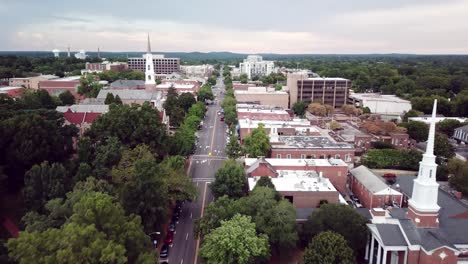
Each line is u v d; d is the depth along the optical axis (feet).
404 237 210.38
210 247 197.67
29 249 147.74
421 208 214.07
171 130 537.65
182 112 580.30
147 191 227.61
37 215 214.28
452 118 606.55
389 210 256.32
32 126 293.02
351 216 226.99
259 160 323.57
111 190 245.24
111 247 151.84
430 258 197.57
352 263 188.65
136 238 176.86
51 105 525.75
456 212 249.96
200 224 222.69
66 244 148.05
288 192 276.62
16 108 424.46
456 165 365.40
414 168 412.98
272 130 413.18
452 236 215.10
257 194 240.94
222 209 224.12
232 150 388.57
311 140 417.49
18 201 281.13
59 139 315.78
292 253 236.84
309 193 277.23
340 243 193.36
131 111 351.87
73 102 615.57
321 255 188.65
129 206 224.74
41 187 244.42
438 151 426.92
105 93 596.29
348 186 360.69
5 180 279.69
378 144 472.03
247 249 191.72
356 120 623.36
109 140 309.22
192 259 229.25
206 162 422.00
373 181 315.58
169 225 266.98
